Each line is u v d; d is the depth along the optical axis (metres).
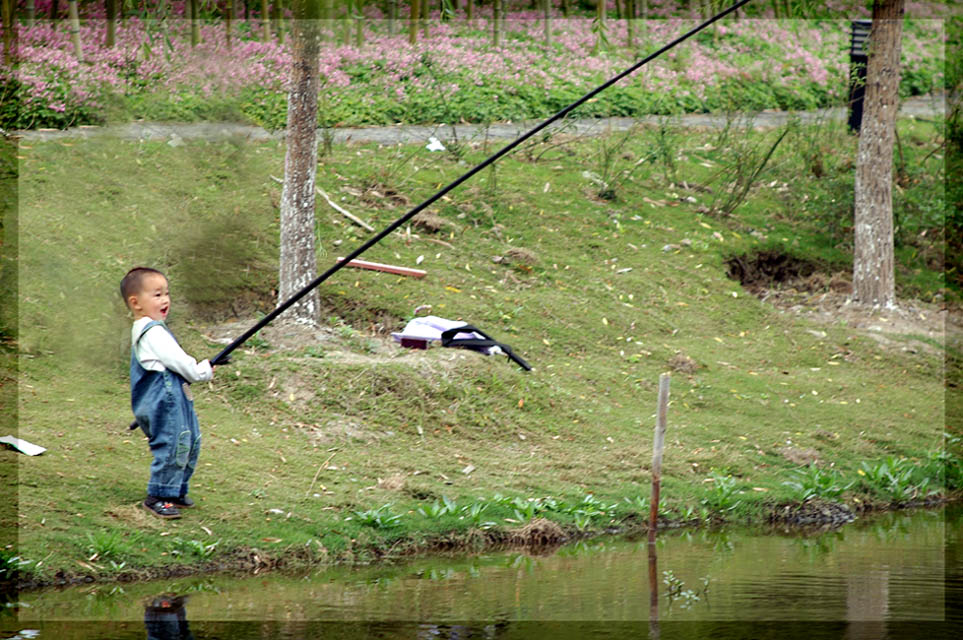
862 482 16.83
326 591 11.38
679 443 17.36
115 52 27.81
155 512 12.67
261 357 17.53
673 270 24.14
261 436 15.52
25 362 16.91
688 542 14.01
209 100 26.91
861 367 21.73
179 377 12.57
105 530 12.18
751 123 29.00
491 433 16.81
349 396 16.73
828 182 27.36
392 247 22.64
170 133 25.06
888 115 23.94
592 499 14.83
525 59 34.06
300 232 18.55
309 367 17.14
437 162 26.50
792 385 20.39
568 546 13.73
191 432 12.70
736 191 27.00
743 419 18.73
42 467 13.41
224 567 12.13
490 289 22.00
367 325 20.20
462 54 33.41
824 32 41.22
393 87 30.89
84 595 11.02
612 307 22.27
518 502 14.40
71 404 15.80
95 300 18.88
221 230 21.52
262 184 23.58
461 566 12.60
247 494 13.66
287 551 12.53
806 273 25.75
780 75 36.78
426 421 16.67
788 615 10.68
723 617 10.58
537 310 21.50
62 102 25.67
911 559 13.20
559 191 26.42
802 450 17.69
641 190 27.39
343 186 24.36
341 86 30.33
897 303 24.56
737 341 22.09
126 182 22.59
